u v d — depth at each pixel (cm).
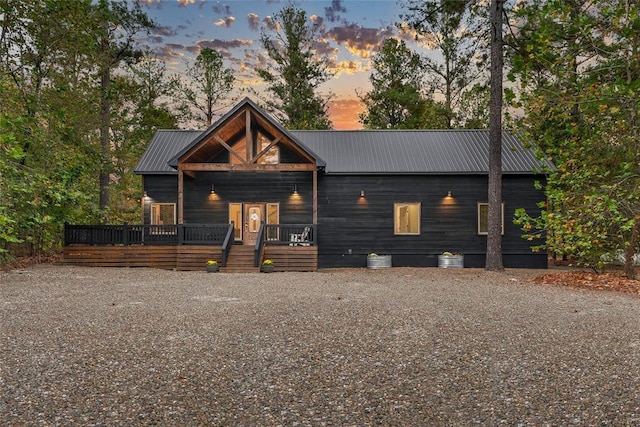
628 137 1134
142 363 477
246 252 1666
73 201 1602
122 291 1026
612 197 1126
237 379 428
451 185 1914
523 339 579
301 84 3750
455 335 600
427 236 1911
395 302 868
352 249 1917
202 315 731
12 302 854
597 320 698
